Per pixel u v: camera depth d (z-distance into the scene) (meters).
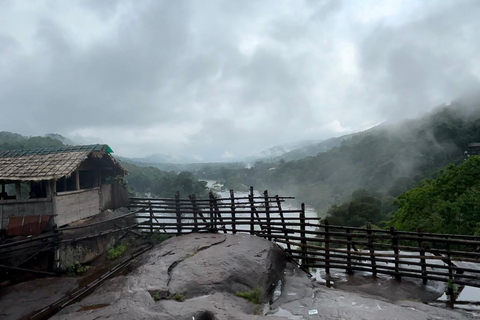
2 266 8.42
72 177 12.62
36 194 11.20
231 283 7.45
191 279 7.45
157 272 7.92
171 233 12.06
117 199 13.49
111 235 12.07
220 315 5.87
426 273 8.34
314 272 9.70
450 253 8.08
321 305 6.93
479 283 8.02
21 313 7.64
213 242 9.95
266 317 5.79
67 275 9.79
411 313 6.43
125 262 10.09
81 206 11.34
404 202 23.22
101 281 9.02
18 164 10.70
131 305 6.34
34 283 9.01
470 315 6.78
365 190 53.28
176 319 5.76
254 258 8.51
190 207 12.10
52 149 11.75
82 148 11.55
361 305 6.88
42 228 9.78
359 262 9.39
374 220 34.62
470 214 17.39
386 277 9.00
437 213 19.27
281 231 10.36
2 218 10.16
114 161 12.98
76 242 10.34
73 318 6.19
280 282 8.54
